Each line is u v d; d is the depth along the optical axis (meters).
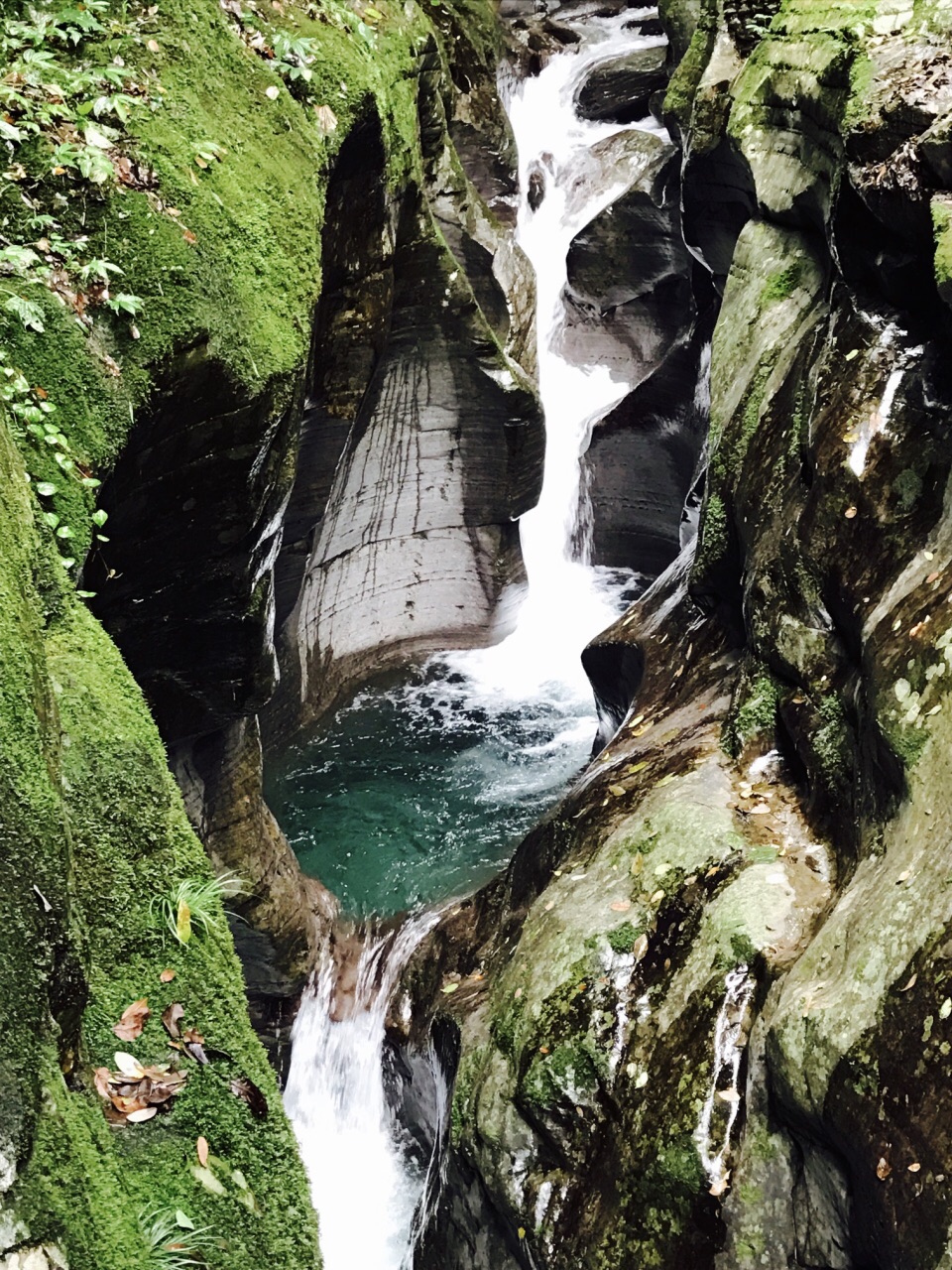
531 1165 5.25
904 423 5.79
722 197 9.33
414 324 10.07
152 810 3.94
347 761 10.77
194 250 5.54
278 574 9.32
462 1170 5.63
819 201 7.21
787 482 6.53
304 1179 3.55
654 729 7.14
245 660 6.70
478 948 7.09
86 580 5.32
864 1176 4.04
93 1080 3.28
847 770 5.46
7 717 3.26
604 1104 5.13
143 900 3.74
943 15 6.68
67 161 5.32
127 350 5.21
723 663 7.20
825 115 7.17
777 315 7.52
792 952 4.94
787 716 5.93
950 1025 3.94
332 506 10.29
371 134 7.75
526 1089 5.29
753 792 5.94
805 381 6.69
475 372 10.54
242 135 6.42
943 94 5.96
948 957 4.07
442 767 10.71
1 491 3.91
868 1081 4.11
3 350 4.74
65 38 5.81
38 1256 2.74
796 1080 4.37
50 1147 2.90
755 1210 4.46
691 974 5.15
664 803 6.09
